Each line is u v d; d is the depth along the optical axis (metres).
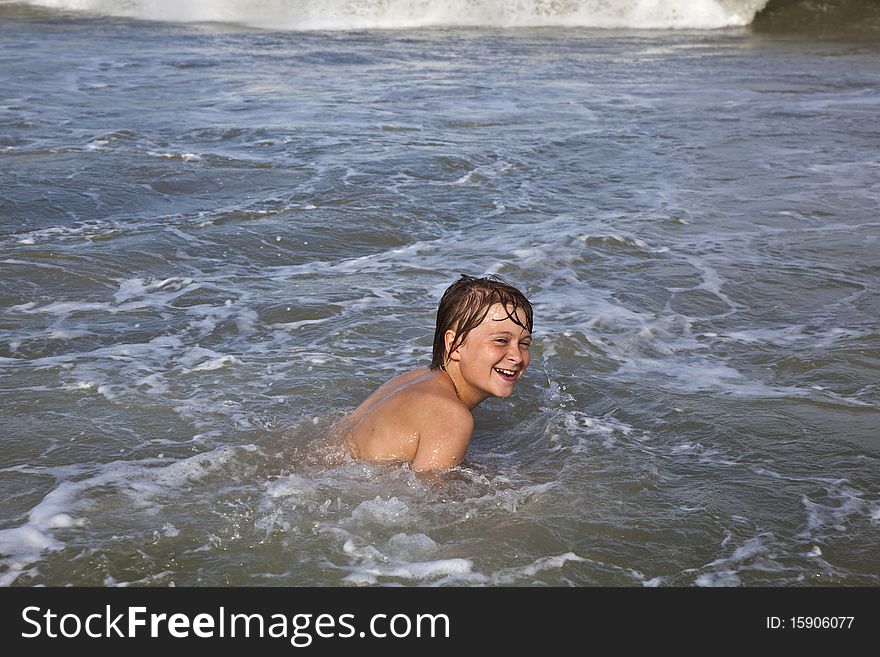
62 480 3.78
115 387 4.61
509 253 6.75
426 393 3.83
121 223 7.24
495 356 3.82
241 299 5.85
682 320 5.65
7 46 17.42
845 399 4.66
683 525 3.57
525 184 8.66
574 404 4.58
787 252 6.90
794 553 3.42
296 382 4.70
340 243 6.98
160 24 21.23
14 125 10.59
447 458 3.76
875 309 5.85
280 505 3.60
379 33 20.44
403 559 3.33
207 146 9.81
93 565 3.27
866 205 8.14
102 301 5.79
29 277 6.09
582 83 14.48
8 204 7.59
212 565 3.29
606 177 8.99
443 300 3.93
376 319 5.55
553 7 22.41
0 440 4.09
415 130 10.79
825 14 22.14
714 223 7.59
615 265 6.55
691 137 10.77
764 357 5.16
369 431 3.88
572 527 3.54
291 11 22.16
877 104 12.89
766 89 14.10
